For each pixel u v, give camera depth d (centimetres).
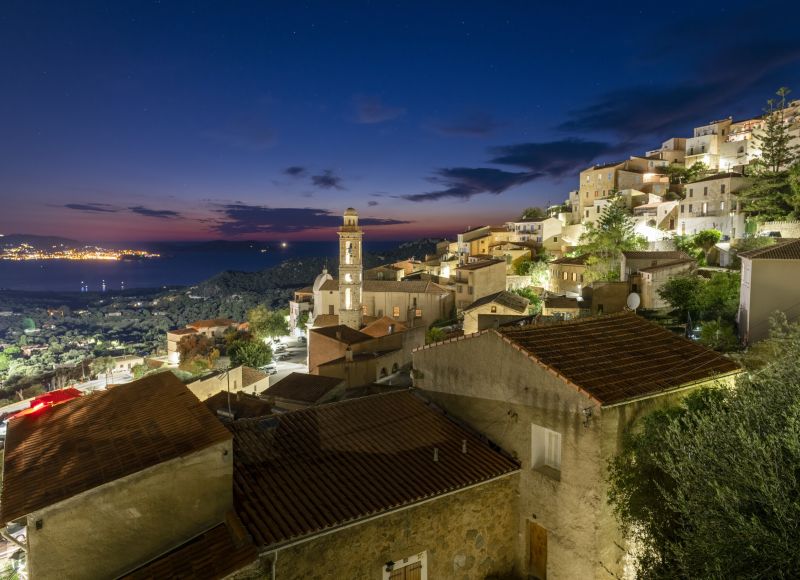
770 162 6525
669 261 5494
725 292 4022
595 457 1334
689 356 1719
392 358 5331
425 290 8031
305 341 10088
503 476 1519
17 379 10481
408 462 1513
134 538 1073
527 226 10444
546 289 7844
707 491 1040
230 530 1144
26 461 1216
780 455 970
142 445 1191
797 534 875
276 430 1633
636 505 1389
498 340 1627
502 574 1552
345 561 1248
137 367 9425
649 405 1434
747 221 6106
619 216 6975
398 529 1333
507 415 1599
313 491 1327
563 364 1500
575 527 1388
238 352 7750
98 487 1033
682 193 8706
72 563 1016
